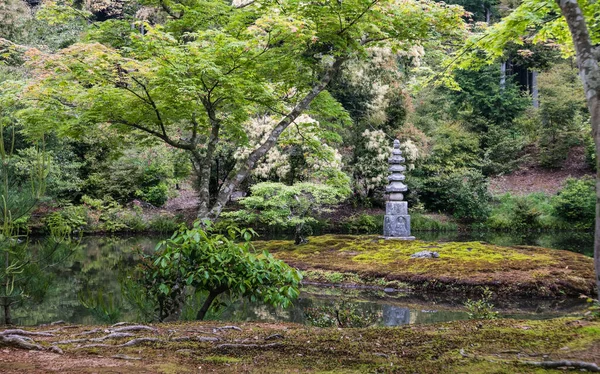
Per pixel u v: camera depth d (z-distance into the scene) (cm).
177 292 594
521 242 1923
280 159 1816
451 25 836
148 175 2466
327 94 964
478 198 2489
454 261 1281
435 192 2598
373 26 737
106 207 2200
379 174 2328
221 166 2300
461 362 345
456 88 867
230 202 2447
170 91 728
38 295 617
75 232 2069
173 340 432
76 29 2050
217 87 775
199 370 337
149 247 1753
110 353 383
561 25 725
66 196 2253
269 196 1661
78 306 871
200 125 931
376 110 2309
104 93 725
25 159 1762
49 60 647
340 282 1163
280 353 386
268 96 806
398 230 1759
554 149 2891
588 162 2852
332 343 416
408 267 1238
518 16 674
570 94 2759
